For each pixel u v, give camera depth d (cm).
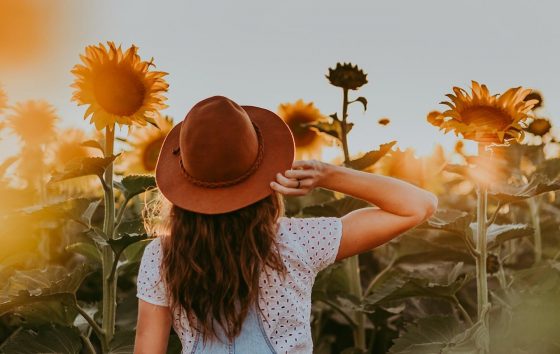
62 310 314
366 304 350
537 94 486
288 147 199
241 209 196
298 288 201
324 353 416
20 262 390
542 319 324
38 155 472
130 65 303
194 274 196
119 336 301
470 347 290
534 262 459
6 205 423
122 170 411
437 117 301
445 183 628
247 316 198
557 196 567
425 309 411
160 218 211
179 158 205
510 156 423
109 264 311
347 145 370
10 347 294
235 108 191
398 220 202
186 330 203
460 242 384
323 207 372
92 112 301
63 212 309
